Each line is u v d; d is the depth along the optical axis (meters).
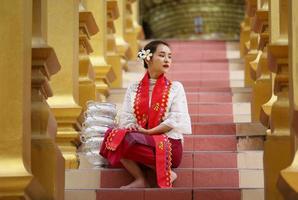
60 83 9.24
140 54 8.88
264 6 10.14
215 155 8.91
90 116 9.01
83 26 9.88
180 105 8.66
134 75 12.99
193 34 21.19
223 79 13.01
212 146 9.40
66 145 9.04
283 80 7.71
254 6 11.46
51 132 7.64
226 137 9.42
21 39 6.68
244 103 10.92
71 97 9.21
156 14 21.39
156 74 8.87
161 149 8.34
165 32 21.45
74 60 9.34
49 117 7.50
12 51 6.67
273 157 7.69
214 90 11.62
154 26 21.52
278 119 7.76
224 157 8.91
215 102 11.30
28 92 6.84
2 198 6.44
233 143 9.40
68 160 8.89
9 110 6.62
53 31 9.34
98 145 8.89
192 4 21.12
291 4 7.00
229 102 11.34
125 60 13.14
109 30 12.15
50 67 7.65
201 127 9.75
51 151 7.41
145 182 8.31
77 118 9.14
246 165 8.88
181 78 13.02
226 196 7.80
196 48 14.81
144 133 8.50
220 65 13.39
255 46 11.95
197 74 13.05
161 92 8.73
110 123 9.04
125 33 13.80
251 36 11.92
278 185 7.05
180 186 8.48
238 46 14.82
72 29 9.35
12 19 6.69
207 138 9.43
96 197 7.89
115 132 8.41
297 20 6.95
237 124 9.73
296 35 6.94
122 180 8.47
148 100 8.73
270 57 7.80
